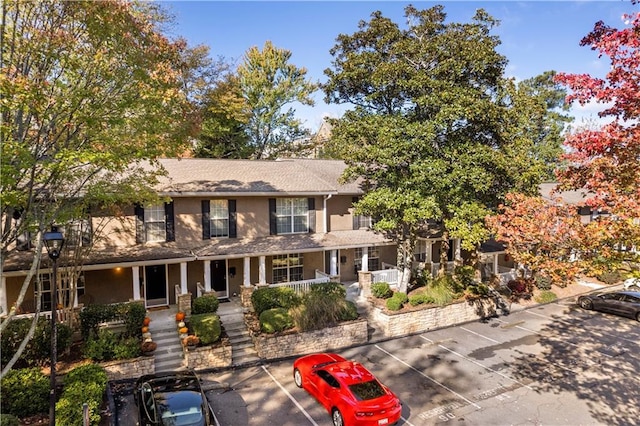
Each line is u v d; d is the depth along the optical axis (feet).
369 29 64.13
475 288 71.31
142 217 61.05
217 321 50.39
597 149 28.86
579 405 41.04
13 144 29.30
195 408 33.19
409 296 67.82
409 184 60.39
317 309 55.11
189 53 72.95
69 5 31.78
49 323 44.98
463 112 55.77
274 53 128.26
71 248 54.75
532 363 51.03
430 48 58.85
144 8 42.29
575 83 28.02
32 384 36.65
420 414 39.19
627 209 25.39
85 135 36.65
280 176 76.59
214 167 75.61
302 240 70.08
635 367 50.03
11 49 31.09
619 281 93.61
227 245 64.13
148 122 37.06
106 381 39.04
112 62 35.01
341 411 35.81
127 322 49.08
